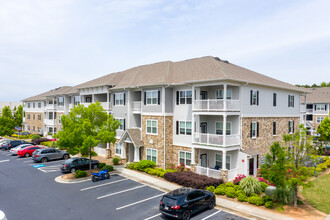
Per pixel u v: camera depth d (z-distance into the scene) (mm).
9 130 46500
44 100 51062
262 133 23953
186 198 13289
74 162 23609
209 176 20328
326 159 27797
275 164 14109
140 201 15930
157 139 24734
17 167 25891
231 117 22031
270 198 15414
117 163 26703
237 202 15695
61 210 14383
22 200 16016
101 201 15898
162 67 28141
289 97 28281
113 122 23453
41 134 51812
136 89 27406
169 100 24531
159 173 21688
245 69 27781
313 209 14617
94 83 33156
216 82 20312
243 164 20906
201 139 21969
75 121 22344
